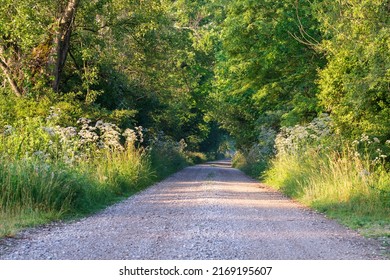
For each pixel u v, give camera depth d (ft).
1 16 77.66
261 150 111.24
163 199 58.75
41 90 83.15
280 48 84.07
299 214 47.26
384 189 49.78
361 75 56.08
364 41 51.80
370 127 59.36
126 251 29.81
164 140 134.51
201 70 152.46
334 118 62.59
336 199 51.29
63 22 85.71
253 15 85.35
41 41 81.82
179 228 38.01
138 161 76.54
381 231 38.29
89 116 85.05
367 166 53.78
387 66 49.19
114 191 62.13
